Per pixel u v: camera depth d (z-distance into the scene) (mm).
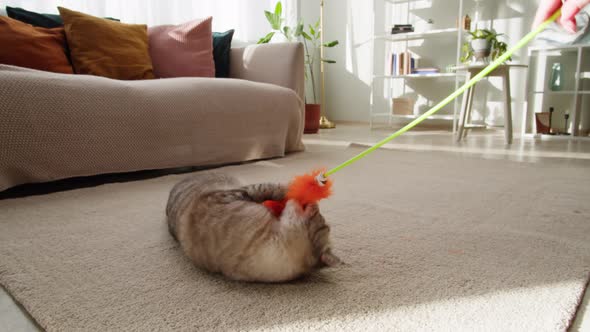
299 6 4801
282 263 687
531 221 1134
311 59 5043
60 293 723
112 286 748
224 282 760
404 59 4320
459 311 653
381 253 894
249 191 765
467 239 985
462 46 4199
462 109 3246
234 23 3566
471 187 1558
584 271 802
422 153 2518
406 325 614
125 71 2207
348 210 1230
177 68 2449
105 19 2291
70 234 1033
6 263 852
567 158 2346
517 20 3984
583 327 628
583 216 1184
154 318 640
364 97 5074
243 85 2109
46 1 2342
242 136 2098
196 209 743
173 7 2979
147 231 1054
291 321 626
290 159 2279
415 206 1283
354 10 4965
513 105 4164
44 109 1456
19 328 633
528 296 701
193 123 1876
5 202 1348
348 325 614
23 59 1888
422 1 4488
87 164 1589
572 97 3727
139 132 1708
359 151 2605
